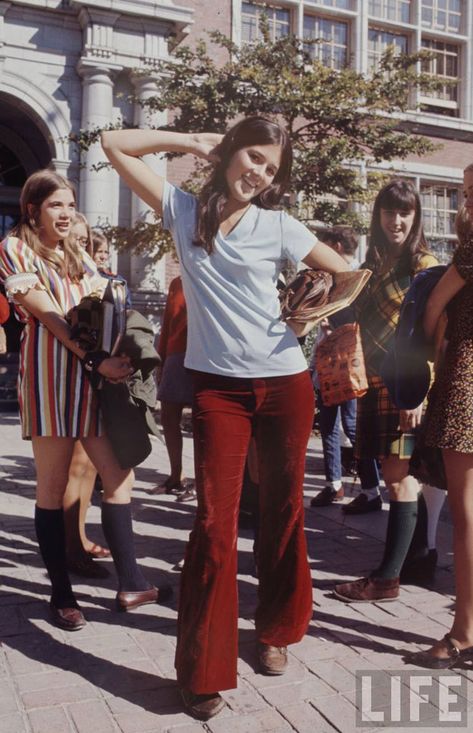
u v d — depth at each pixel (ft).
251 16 47.70
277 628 8.02
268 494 7.80
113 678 7.84
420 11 53.11
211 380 7.38
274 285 7.47
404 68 33.04
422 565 11.13
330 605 10.12
